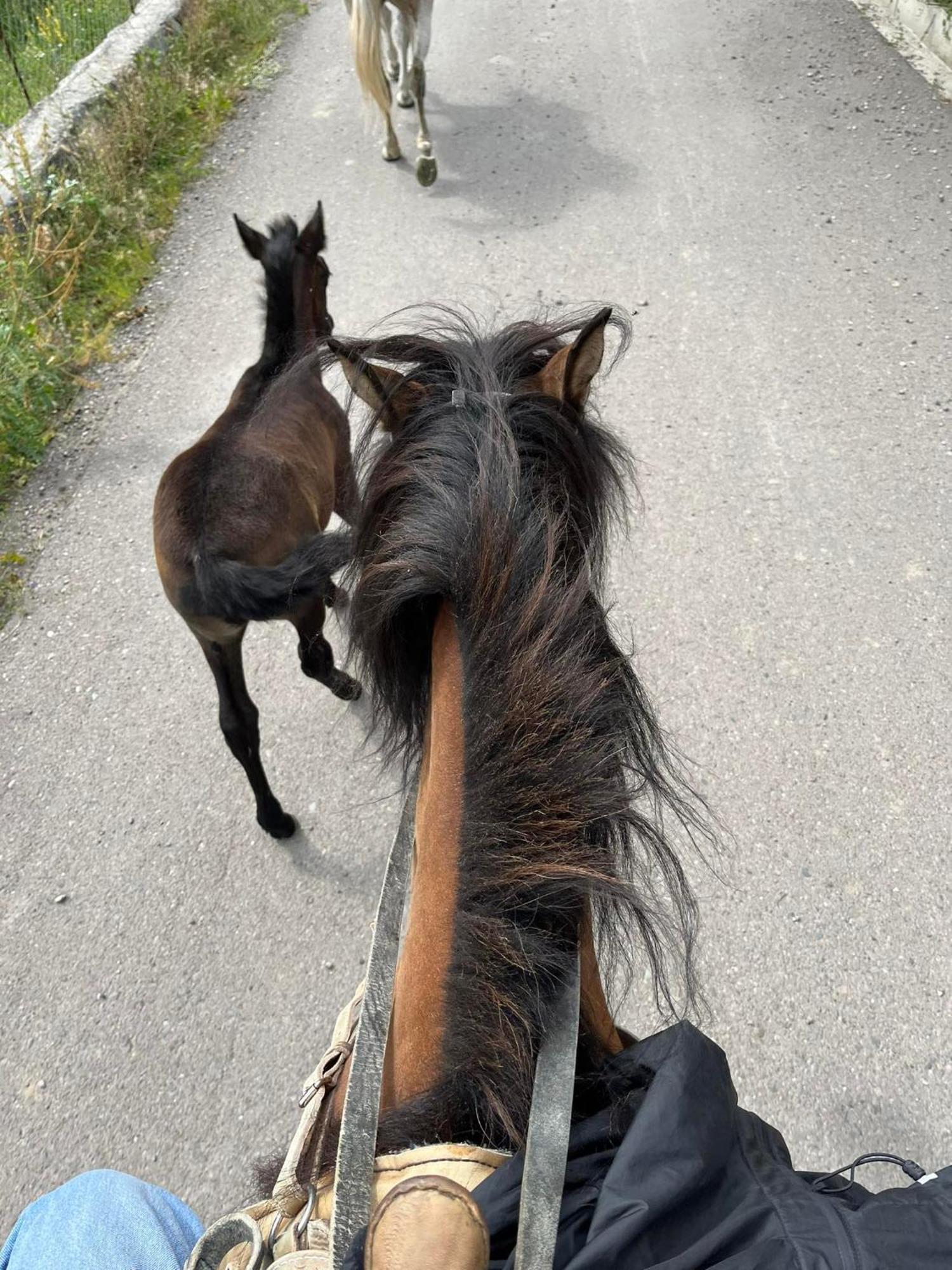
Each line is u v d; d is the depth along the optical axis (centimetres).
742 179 581
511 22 809
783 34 744
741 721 308
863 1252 81
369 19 568
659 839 107
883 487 381
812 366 442
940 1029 238
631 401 431
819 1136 222
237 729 272
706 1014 243
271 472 262
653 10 808
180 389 475
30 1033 256
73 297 530
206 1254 105
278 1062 247
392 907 116
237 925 276
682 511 378
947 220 528
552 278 513
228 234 585
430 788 106
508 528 106
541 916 98
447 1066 93
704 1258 81
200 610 242
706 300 488
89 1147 235
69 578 387
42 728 334
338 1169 86
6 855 298
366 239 562
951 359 440
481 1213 77
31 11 822
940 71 670
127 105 658
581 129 651
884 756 296
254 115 710
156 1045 252
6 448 438
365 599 115
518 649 102
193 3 792
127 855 296
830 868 270
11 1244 137
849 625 333
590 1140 94
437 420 123
